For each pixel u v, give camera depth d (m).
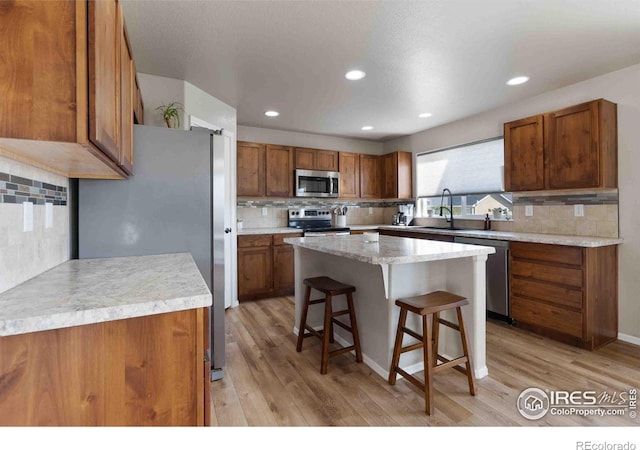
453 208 4.56
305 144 5.02
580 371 2.19
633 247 2.68
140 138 1.92
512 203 3.61
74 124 0.86
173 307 0.94
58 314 0.81
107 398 0.89
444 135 4.54
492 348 2.56
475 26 2.10
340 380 2.11
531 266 2.86
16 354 0.81
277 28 2.12
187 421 0.98
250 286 3.95
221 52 2.43
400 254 1.88
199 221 2.06
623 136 2.72
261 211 4.71
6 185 1.05
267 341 2.75
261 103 3.57
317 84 3.04
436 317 2.17
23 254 1.17
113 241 1.86
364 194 5.23
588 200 2.97
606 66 2.67
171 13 1.95
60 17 0.85
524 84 3.05
